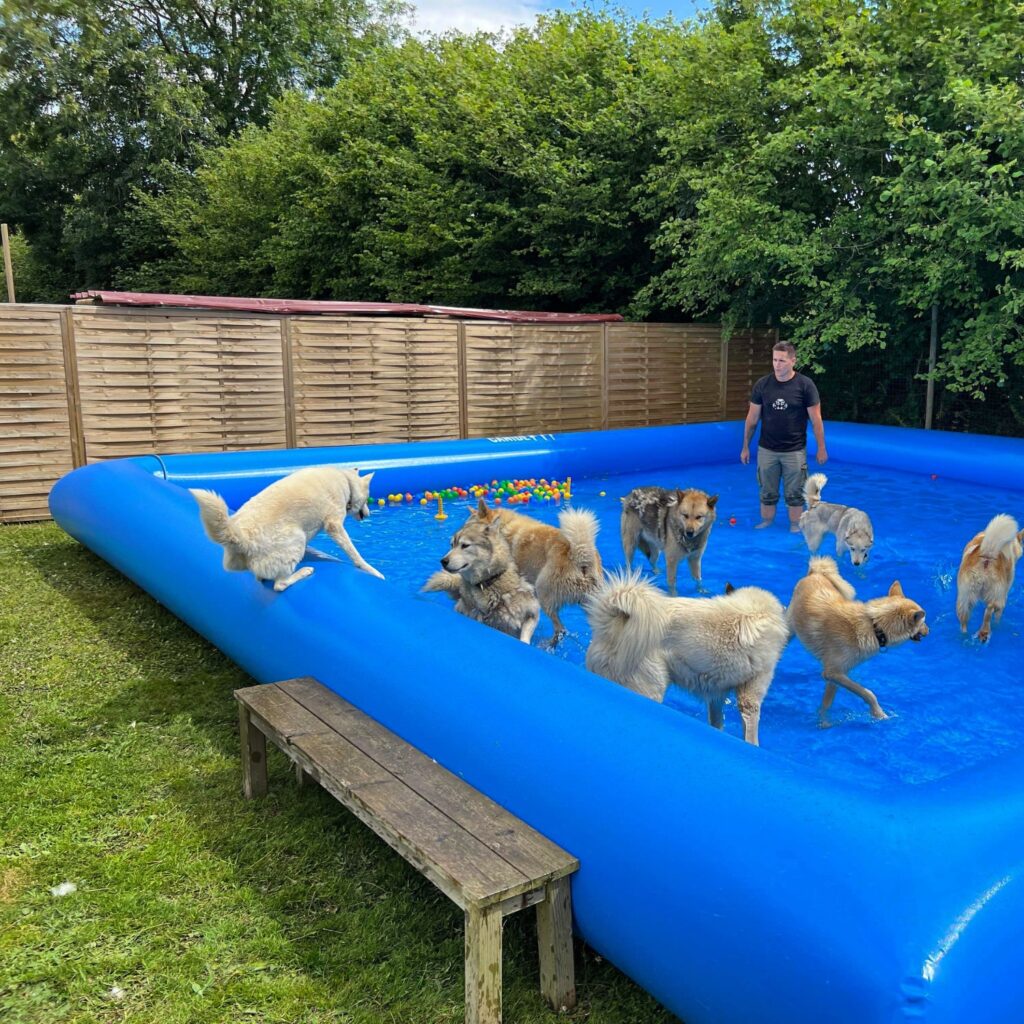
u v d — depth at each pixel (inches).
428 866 90.7
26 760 148.5
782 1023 74.3
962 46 428.5
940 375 451.8
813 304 490.3
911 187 409.1
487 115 631.8
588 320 521.0
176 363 369.1
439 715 122.0
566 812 97.3
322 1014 92.6
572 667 124.3
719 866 82.4
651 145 603.8
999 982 69.9
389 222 690.8
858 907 73.3
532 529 203.5
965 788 91.0
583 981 99.2
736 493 384.5
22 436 339.0
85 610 234.8
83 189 1101.7
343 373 412.5
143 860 119.1
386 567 265.9
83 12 1051.3
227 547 168.4
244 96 1215.6
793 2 516.1
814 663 188.7
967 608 197.9
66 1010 92.4
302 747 116.6
